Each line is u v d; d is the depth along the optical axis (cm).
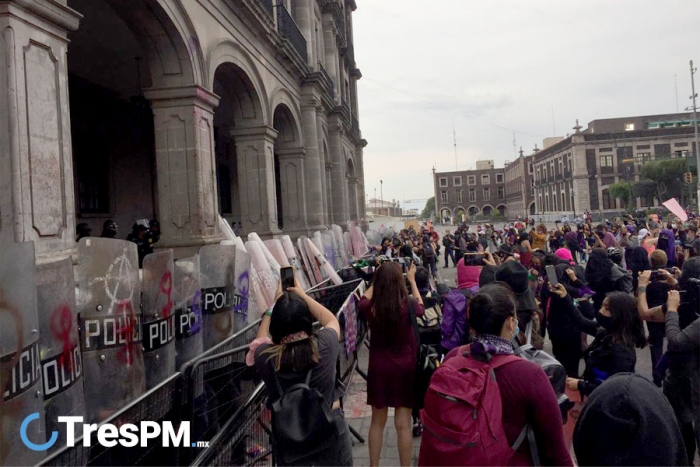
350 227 1623
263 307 581
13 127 390
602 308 361
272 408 258
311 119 1485
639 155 6378
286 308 270
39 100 419
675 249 1077
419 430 503
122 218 1223
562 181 7138
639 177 6288
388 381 390
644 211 5203
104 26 877
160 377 341
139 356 321
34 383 238
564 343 506
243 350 387
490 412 215
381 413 396
